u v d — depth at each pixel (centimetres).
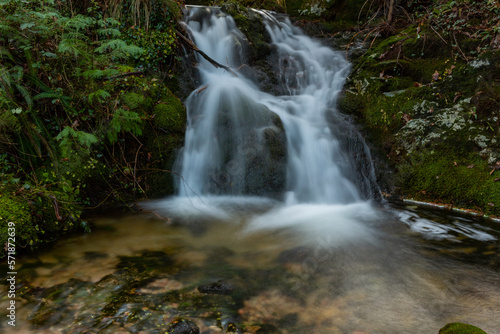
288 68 757
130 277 285
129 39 558
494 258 322
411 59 611
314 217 438
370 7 924
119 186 469
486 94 491
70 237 365
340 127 571
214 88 584
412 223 412
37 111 409
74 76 444
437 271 301
